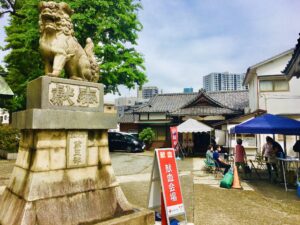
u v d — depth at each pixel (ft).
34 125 12.24
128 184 29.17
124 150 76.02
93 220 13.60
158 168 16.26
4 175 28.76
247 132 31.94
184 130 58.70
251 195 24.88
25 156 13.56
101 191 14.62
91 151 14.64
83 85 14.78
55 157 13.10
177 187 16.14
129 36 51.29
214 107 76.54
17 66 55.47
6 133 45.65
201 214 18.60
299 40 24.31
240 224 16.66
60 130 13.42
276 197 24.13
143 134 83.15
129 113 106.32
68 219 12.79
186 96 98.43
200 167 45.60
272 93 58.65
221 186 28.60
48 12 13.93
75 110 14.24
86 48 16.46
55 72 13.66
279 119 31.73
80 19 42.80
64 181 13.25
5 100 51.16
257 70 60.13
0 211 13.75
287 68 31.32
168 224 14.89
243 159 35.68
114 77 47.55
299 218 17.98
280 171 32.04
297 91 57.41
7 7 50.78
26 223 11.51
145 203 21.26
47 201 12.44
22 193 12.64
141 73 51.55
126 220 14.02
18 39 50.78
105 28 45.34
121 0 48.26
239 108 78.18
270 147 33.17
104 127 15.15
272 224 16.74
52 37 14.37
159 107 92.27
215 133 64.75
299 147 31.32
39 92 13.21
